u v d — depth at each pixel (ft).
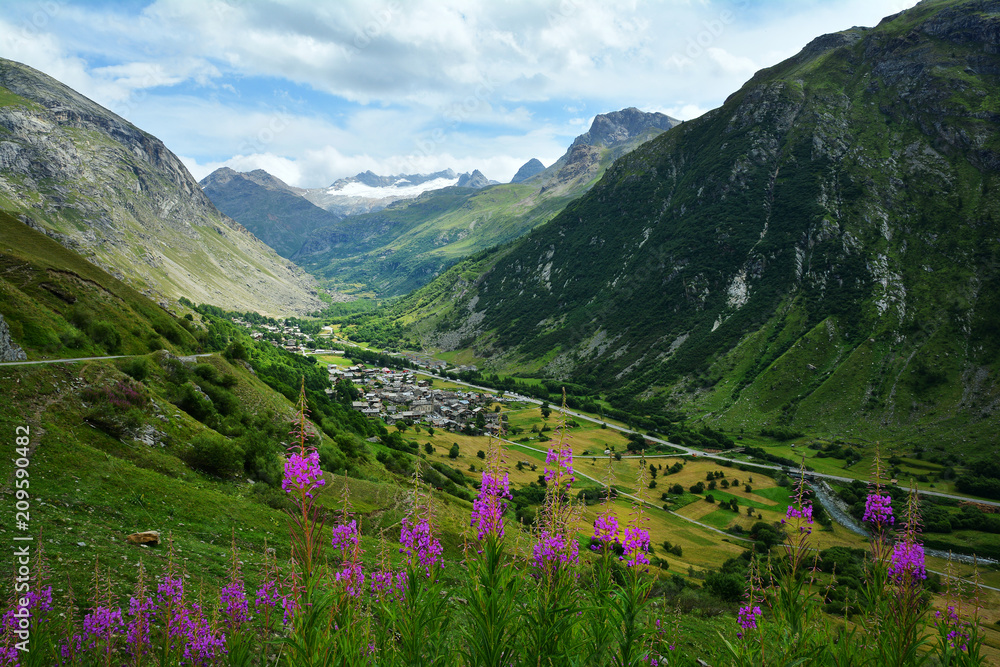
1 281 210.18
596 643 28.17
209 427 195.42
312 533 25.85
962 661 29.01
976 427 524.52
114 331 242.99
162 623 45.16
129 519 99.86
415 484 29.17
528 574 28.53
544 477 29.96
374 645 28.07
